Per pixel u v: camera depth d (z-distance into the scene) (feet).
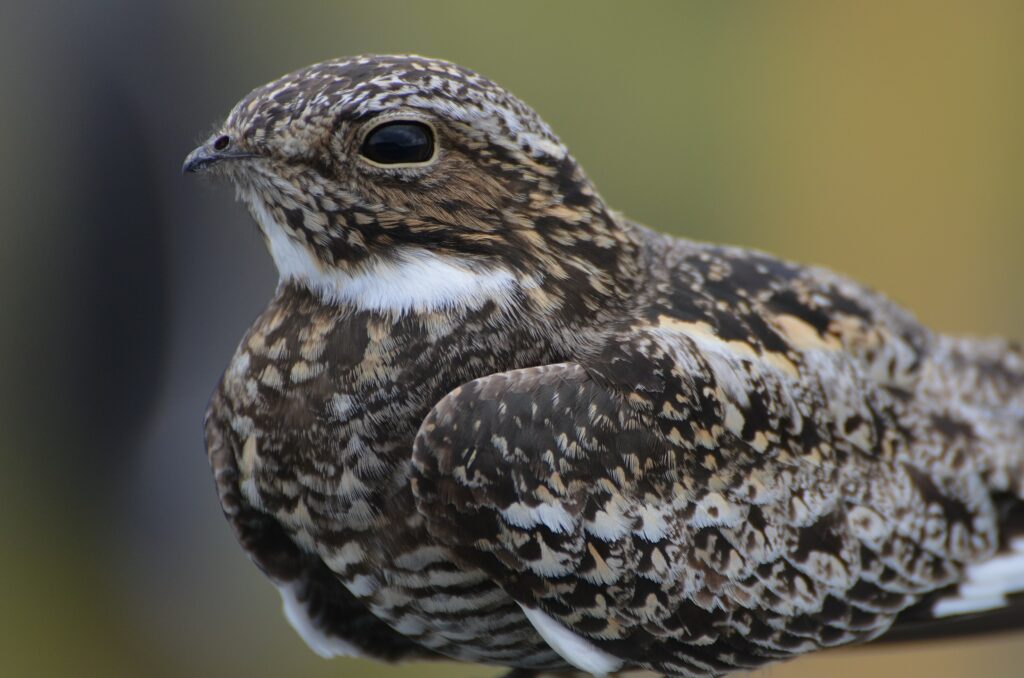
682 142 8.14
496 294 6.32
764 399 6.36
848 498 6.39
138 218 7.97
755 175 8.14
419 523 6.32
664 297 6.36
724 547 6.35
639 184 8.09
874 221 7.95
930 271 7.88
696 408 6.34
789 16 8.00
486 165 6.31
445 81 6.31
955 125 7.75
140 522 8.27
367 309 6.32
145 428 8.21
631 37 8.14
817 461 6.38
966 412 6.45
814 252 8.08
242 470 6.35
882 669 7.14
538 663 6.40
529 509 6.31
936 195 7.82
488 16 8.20
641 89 8.14
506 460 6.31
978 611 6.42
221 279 7.95
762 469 6.36
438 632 6.36
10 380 8.16
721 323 6.36
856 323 6.41
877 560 6.39
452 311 6.31
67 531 8.32
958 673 7.07
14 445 8.30
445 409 6.31
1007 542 6.43
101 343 8.14
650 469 6.33
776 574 6.36
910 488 6.40
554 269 6.33
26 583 8.19
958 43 7.69
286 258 6.33
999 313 7.82
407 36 8.23
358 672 7.89
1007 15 7.61
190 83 8.07
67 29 7.88
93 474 8.29
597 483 6.32
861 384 6.40
